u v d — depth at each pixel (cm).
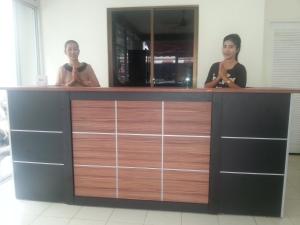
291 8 430
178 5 398
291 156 454
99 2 414
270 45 443
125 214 252
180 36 414
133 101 247
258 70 390
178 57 420
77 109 257
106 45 421
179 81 425
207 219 242
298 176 357
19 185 280
